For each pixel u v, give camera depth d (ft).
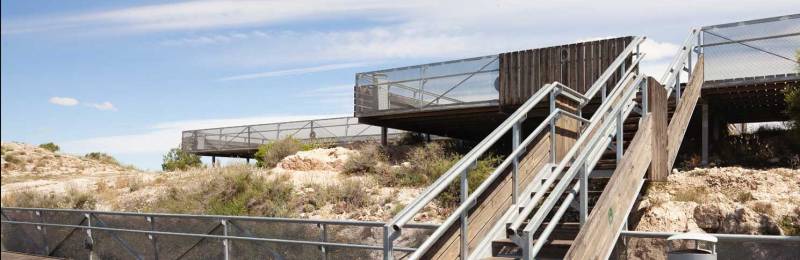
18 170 103.04
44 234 43.93
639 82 30.27
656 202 37.63
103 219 40.63
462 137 77.87
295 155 62.44
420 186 51.03
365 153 59.41
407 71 62.39
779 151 49.83
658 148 32.12
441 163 53.16
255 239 32.27
